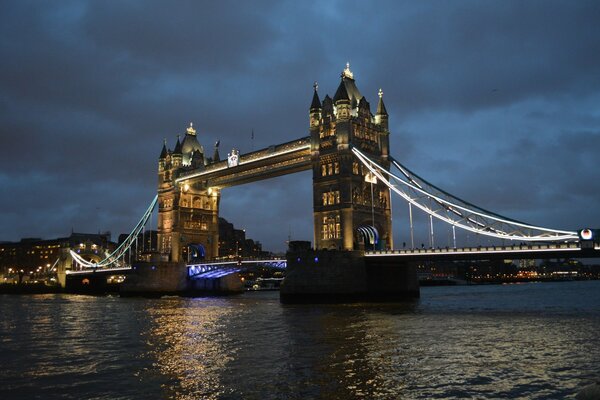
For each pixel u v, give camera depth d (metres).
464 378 29.14
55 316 74.00
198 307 90.12
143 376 31.05
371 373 30.66
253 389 27.52
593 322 55.16
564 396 25.31
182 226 148.75
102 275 186.25
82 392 27.61
